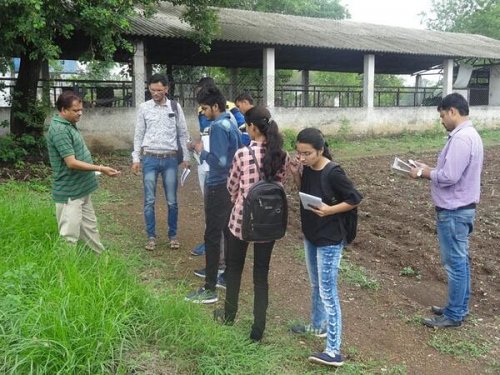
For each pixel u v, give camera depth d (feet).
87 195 16.37
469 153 14.43
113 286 12.71
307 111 58.59
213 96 15.19
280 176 12.94
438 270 19.42
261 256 12.89
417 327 15.33
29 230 17.02
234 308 13.66
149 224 19.84
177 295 13.75
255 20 64.59
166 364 11.14
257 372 11.73
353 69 83.05
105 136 46.19
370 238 22.70
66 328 10.46
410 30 81.25
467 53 68.54
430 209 27.91
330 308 12.52
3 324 10.87
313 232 12.61
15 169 34.01
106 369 10.29
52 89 46.70
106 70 45.44
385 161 46.26
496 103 78.48
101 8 33.01
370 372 12.73
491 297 17.48
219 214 15.16
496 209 28.35
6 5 29.66
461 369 13.29
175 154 19.81
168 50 58.59
